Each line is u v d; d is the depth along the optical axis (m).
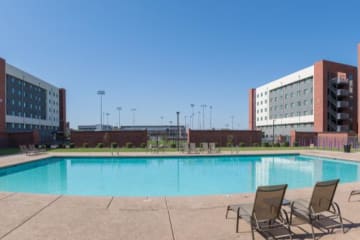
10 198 7.15
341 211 5.97
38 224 5.17
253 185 12.61
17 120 48.78
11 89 47.00
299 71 52.22
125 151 24.14
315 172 15.97
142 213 5.89
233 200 7.02
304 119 50.94
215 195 7.59
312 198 4.86
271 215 4.63
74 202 6.77
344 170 16.53
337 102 45.66
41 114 59.56
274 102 62.16
